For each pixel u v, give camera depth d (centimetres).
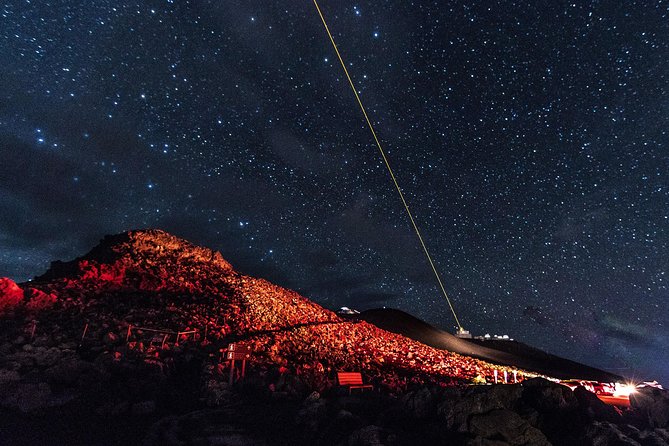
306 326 2244
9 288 1642
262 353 1623
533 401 741
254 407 1060
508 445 639
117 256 2350
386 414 825
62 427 929
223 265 2789
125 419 1002
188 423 927
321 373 1555
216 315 1956
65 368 1151
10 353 1268
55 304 1694
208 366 1309
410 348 2527
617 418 727
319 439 795
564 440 668
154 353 1380
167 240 2683
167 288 2167
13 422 917
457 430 680
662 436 657
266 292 2573
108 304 1798
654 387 884
